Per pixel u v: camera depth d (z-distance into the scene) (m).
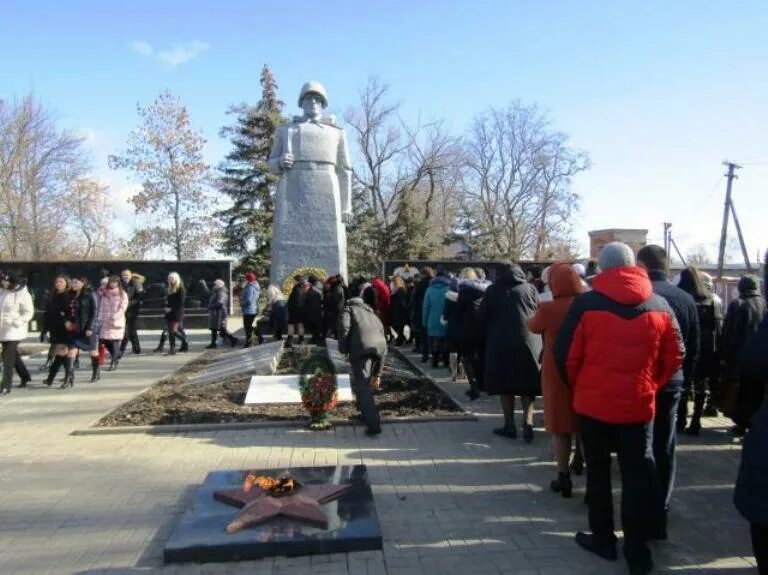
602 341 4.13
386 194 51.19
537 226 52.16
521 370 7.05
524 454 6.84
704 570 4.10
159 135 41.75
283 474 5.45
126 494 5.65
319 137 17.17
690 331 5.10
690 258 61.06
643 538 3.99
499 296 7.24
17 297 10.95
